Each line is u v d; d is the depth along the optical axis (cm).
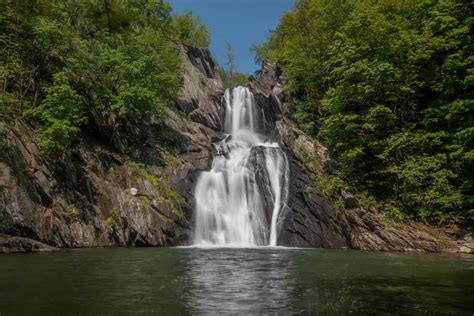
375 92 3020
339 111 3175
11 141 2211
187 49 5366
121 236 2456
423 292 1129
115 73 2955
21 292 1055
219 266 1599
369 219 2636
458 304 987
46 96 2520
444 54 3114
